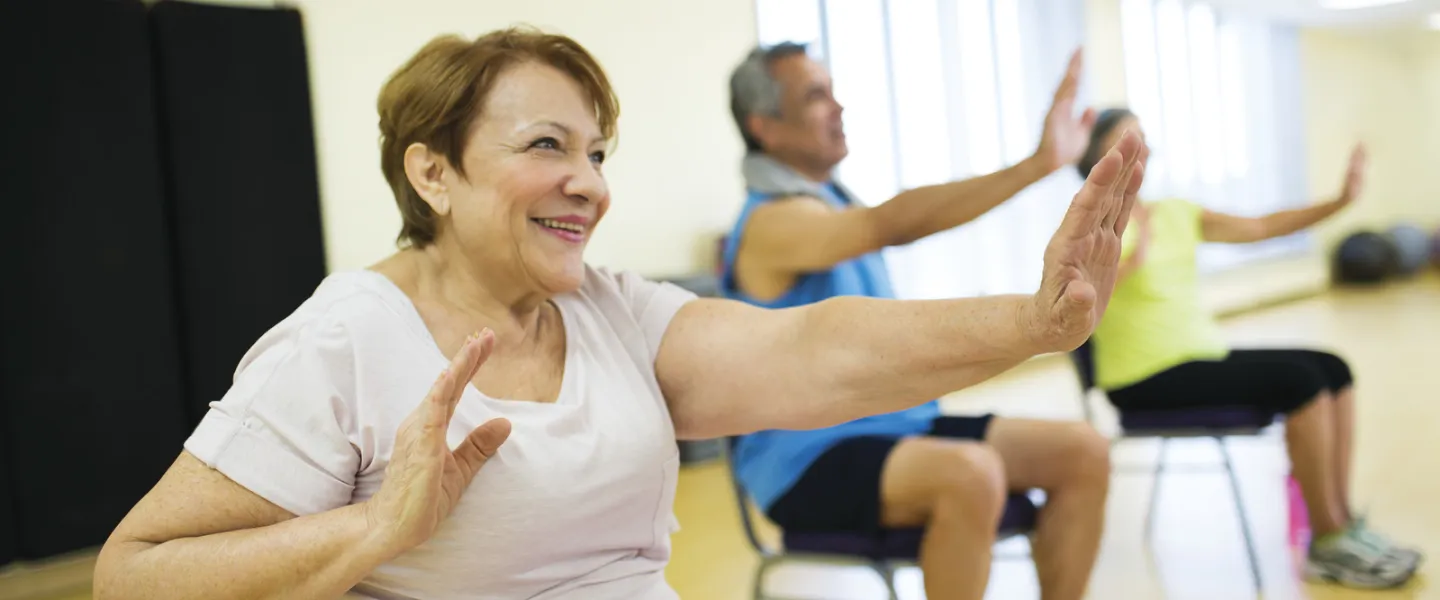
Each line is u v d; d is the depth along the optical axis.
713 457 5.04
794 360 1.22
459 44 1.13
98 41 3.78
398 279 1.16
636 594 1.16
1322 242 11.20
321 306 1.07
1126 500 3.73
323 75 4.42
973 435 2.03
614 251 5.35
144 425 3.90
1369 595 2.67
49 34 3.68
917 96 6.33
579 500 1.09
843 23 5.98
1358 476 3.87
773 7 6.05
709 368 1.27
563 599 1.11
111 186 3.82
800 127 2.11
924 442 1.86
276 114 4.21
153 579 0.97
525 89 1.11
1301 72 10.61
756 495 2.02
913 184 6.31
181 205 4.01
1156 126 8.37
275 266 4.22
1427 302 9.53
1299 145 10.49
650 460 1.16
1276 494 3.66
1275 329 8.34
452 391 0.91
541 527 1.07
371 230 4.58
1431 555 2.94
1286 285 10.48
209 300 4.07
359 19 4.52
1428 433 4.48
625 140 5.41
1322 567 2.79
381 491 0.94
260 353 1.06
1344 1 9.27
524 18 5.06
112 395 3.82
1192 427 2.79
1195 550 3.11
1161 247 2.91
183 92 4.00
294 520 0.97
